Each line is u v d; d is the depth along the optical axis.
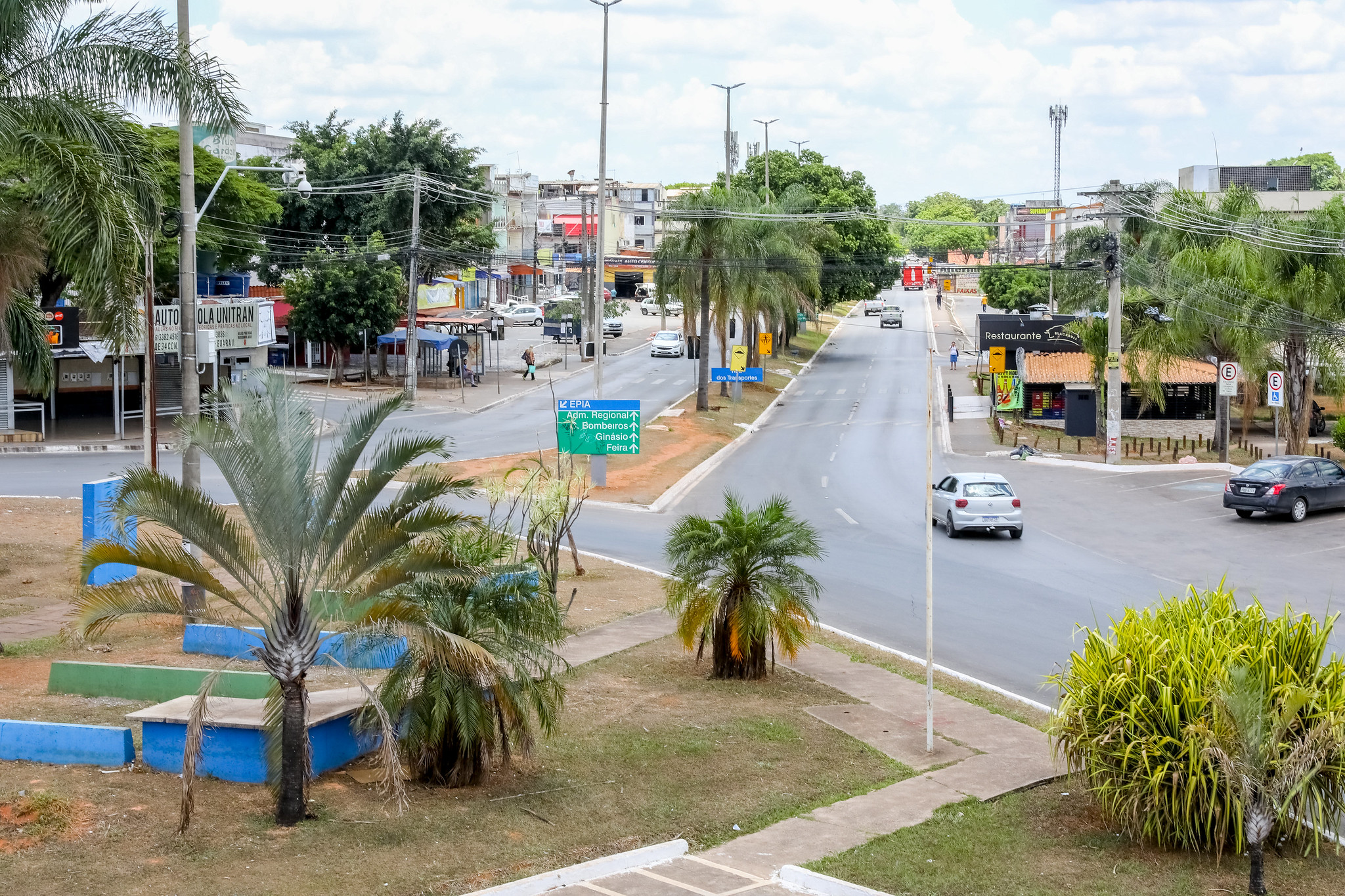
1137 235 49.59
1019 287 114.69
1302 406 44.06
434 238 73.81
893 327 109.38
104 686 14.53
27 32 18.17
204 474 35.81
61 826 10.47
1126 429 52.69
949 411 56.88
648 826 11.56
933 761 13.61
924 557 27.14
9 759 12.30
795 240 70.75
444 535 13.05
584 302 79.62
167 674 14.32
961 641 19.75
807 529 17.28
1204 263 44.12
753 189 93.69
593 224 144.25
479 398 58.59
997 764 13.50
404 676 12.35
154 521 11.19
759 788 12.64
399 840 10.73
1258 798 10.02
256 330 50.97
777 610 16.77
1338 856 10.80
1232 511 33.28
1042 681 17.50
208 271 55.62
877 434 52.66
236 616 18.31
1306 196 90.31
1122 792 11.11
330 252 67.88
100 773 11.96
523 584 12.95
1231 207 46.38
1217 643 11.21
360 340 61.06
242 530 11.80
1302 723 10.64
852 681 17.00
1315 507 31.80
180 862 9.97
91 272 17.59
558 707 14.91
